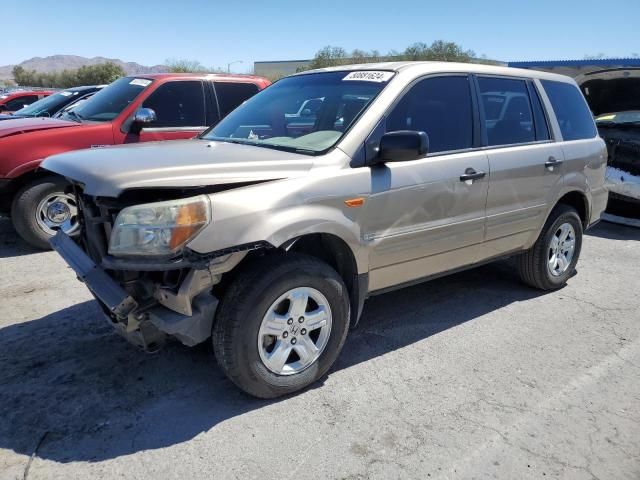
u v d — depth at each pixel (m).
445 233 3.76
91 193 2.62
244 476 2.51
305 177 2.97
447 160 3.68
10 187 5.64
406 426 2.90
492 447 2.75
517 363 3.61
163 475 2.50
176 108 6.80
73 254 3.12
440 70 3.82
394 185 3.34
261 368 2.94
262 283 2.82
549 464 2.64
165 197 2.68
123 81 7.10
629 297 4.90
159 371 3.39
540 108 4.59
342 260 3.31
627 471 2.60
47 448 2.67
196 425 2.87
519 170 4.19
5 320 4.12
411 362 3.60
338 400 3.13
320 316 3.14
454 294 4.86
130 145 3.53
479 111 4.02
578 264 5.92
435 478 2.53
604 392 3.28
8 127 5.85
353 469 2.57
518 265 4.88
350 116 3.41
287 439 2.77
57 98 9.85
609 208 8.16
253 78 7.66
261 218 2.75
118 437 2.76
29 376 3.31
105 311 3.21
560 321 4.32
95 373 3.36
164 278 2.74
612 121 8.10
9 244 6.18
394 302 4.64
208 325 2.81
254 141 3.67
